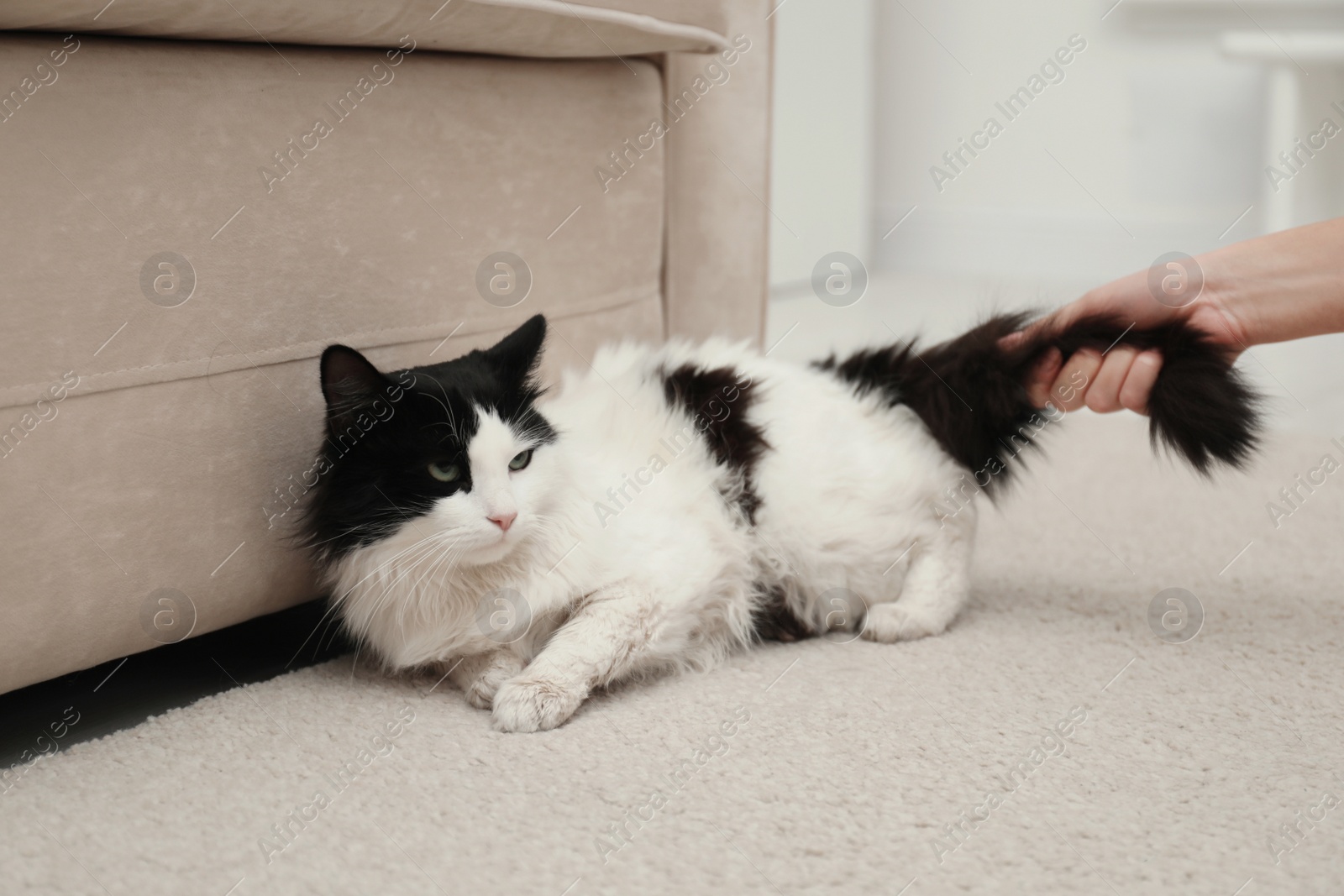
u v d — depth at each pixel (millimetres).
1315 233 1469
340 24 1252
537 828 1010
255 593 1330
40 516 1116
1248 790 1062
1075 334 1434
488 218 1519
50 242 1088
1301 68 3602
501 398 1281
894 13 4668
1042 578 1702
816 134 4293
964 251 4680
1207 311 1493
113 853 979
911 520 1500
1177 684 1304
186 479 1230
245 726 1228
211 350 1232
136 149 1142
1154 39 4145
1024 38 4395
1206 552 1796
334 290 1345
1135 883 915
